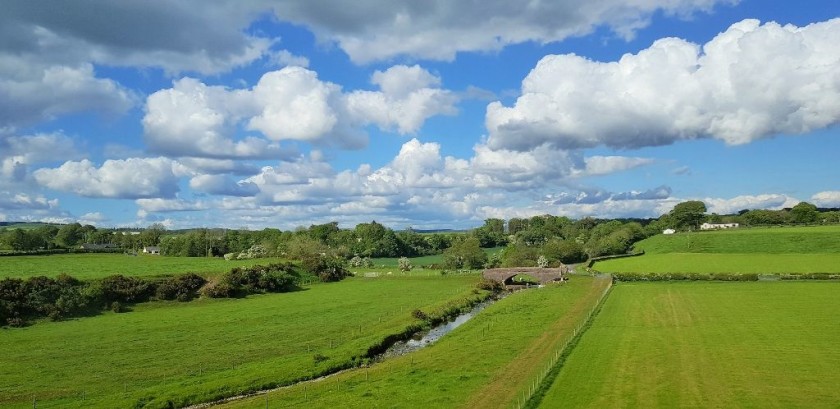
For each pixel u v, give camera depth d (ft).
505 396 157.17
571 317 297.33
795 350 202.28
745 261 578.66
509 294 453.58
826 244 646.74
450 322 320.29
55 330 279.08
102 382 188.34
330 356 218.79
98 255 622.13
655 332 241.96
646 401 149.48
